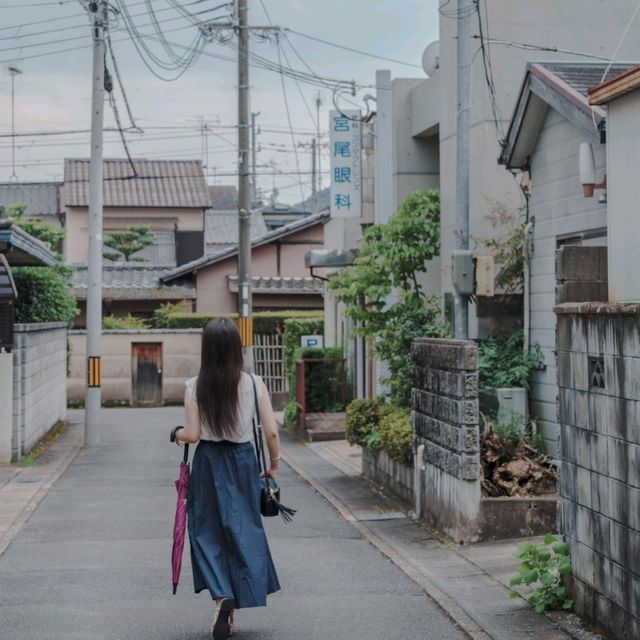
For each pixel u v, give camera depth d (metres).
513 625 6.37
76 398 30.00
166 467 15.58
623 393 5.60
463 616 6.63
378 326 13.91
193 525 6.05
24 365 15.54
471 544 9.03
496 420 11.06
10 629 6.38
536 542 8.84
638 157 6.27
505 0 13.51
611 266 6.69
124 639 6.15
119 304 34.59
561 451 6.58
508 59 13.46
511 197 13.23
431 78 16.95
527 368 11.11
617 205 6.57
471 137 13.48
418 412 10.55
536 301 11.23
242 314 23.44
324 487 13.25
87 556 8.69
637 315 5.41
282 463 16.41
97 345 18.91
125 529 10.03
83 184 40.53
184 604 7.00
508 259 11.77
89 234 19.05
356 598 7.20
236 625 6.46
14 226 14.02
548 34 13.61
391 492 12.26
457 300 11.44
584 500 6.20
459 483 9.09
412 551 8.93
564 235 10.52
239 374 6.06
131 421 24.69
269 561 6.06
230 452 6.07
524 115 10.77
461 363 9.03
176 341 30.08
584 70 10.57
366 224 19.64
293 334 23.39
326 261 20.16
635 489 5.45
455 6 14.21
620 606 5.67
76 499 12.05
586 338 6.12
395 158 18.02
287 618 6.64
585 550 6.20
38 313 22.94
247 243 23.48
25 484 13.33
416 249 14.27
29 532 9.88
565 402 6.50
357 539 9.64
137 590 7.41
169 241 39.75
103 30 18.77
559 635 6.06
